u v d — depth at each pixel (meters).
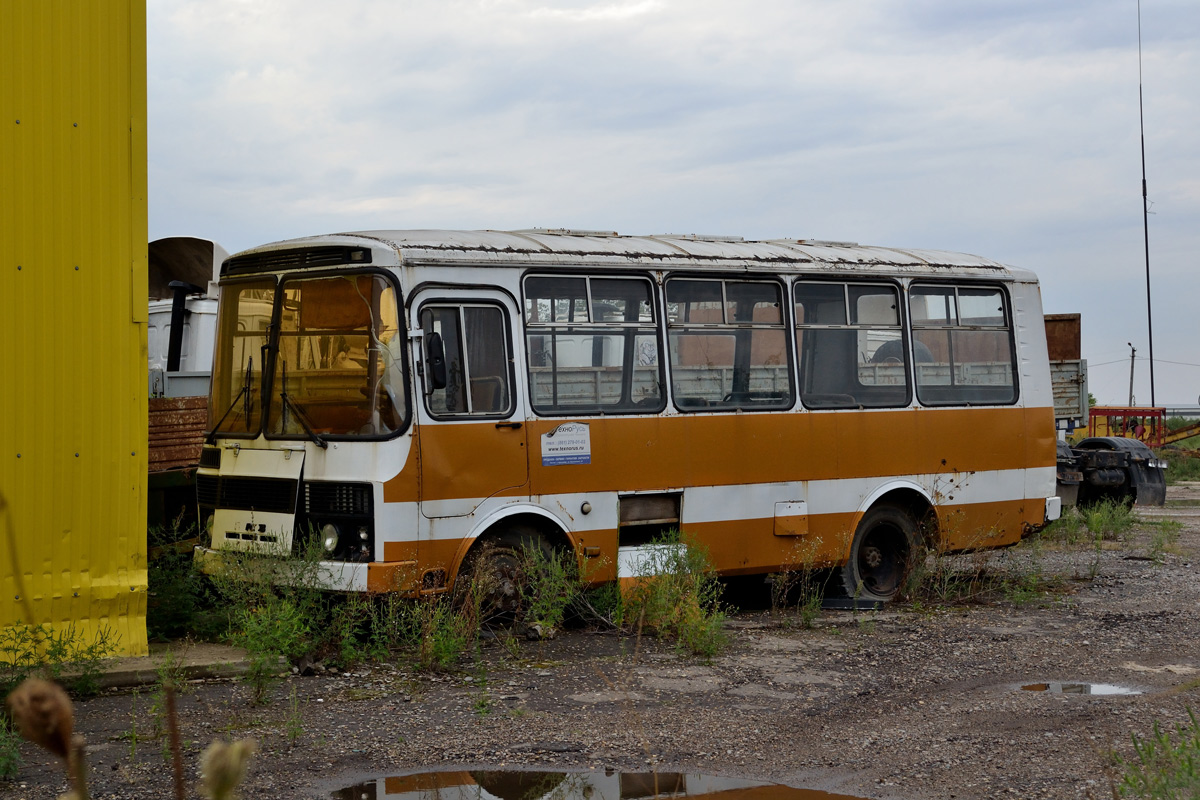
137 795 5.23
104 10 7.93
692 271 10.55
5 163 7.55
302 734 6.41
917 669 8.47
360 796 5.32
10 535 1.38
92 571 7.89
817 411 11.28
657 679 8.05
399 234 9.38
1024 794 5.44
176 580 9.16
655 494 10.21
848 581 11.53
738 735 6.55
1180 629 10.14
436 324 9.08
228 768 0.94
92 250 7.91
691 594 9.50
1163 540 16.39
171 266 13.51
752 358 10.95
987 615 10.98
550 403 9.64
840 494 11.41
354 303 9.01
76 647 7.55
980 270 12.63
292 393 9.31
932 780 5.69
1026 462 12.81
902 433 11.87
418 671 8.16
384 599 8.59
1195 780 5.13
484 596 9.02
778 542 11.02
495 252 9.40
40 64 7.68
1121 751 6.20
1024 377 12.91
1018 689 7.84
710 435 10.55
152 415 10.35
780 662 8.70
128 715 6.79
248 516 9.34
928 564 12.56
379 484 8.60
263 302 9.69
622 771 5.81
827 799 5.36
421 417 8.83
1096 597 12.01
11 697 0.89
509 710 7.07
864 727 6.78
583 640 9.45
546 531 9.74
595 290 9.99
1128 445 19.64
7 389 7.55
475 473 9.09
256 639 7.38
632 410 10.12
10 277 7.57
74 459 7.82
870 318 11.81
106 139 7.96
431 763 5.90
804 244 11.97
